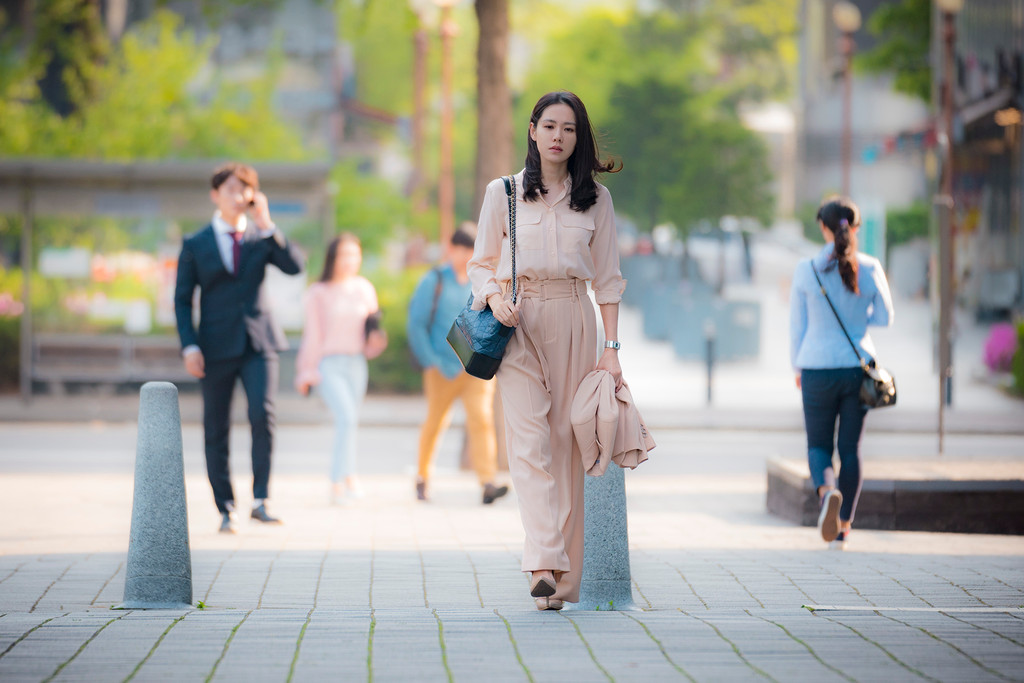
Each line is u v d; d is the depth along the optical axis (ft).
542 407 27.89
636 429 27.96
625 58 242.99
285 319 109.09
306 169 102.68
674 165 215.92
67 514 52.65
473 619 28.04
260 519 49.47
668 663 22.65
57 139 148.25
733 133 217.77
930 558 42.42
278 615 29.14
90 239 110.93
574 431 27.76
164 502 31.60
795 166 334.85
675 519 52.80
